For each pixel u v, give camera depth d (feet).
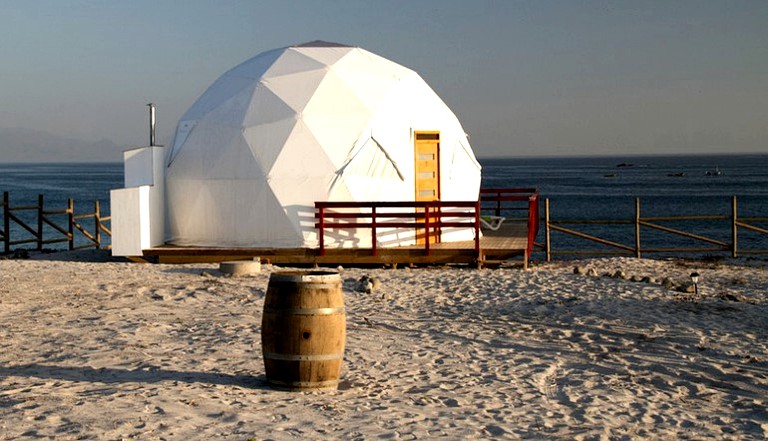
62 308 42.04
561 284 51.01
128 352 31.60
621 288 49.57
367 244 61.77
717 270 61.00
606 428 23.06
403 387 27.50
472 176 70.44
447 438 21.21
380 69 68.23
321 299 25.96
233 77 68.74
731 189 290.97
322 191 61.41
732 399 27.32
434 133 66.69
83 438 19.92
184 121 67.05
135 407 22.89
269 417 22.56
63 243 112.98
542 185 343.05
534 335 37.58
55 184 409.90
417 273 55.72
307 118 63.05
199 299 45.03
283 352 25.85
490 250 58.70
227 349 32.53
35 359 30.35
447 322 40.27
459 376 29.48
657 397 27.25
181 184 64.80
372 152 63.05
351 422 22.36
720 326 39.52
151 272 55.62
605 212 185.88
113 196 61.93
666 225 146.51
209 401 23.97
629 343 36.01
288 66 67.15
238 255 60.54
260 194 61.82
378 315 41.75
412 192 64.90
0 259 67.21
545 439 21.66
